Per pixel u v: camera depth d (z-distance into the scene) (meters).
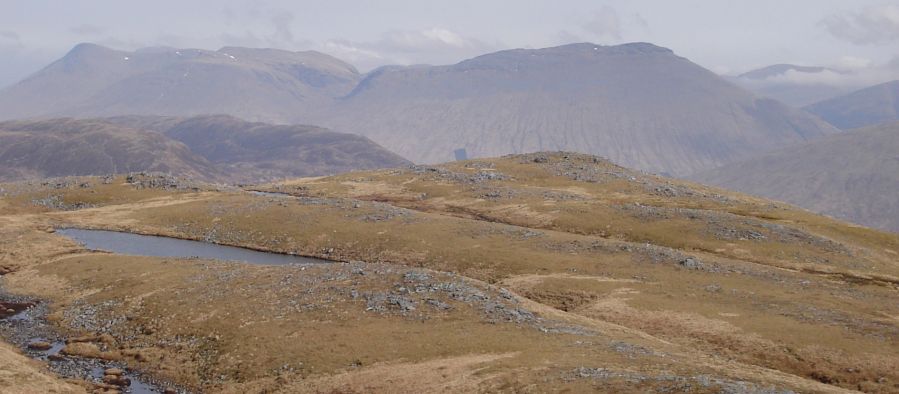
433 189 172.25
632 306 76.25
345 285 76.62
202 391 55.84
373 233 120.50
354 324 64.94
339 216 133.25
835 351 60.75
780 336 64.81
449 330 62.03
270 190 183.62
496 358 53.69
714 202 153.50
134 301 78.69
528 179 181.62
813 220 133.75
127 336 69.44
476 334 60.50
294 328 65.06
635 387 43.47
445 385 49.19
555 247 105.38
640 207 136.25
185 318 70.94
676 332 69.12
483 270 98.19
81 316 76.56
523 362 51.72
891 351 60.03
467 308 68.31
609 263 95.19
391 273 79.94
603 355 53.56
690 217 126.62
